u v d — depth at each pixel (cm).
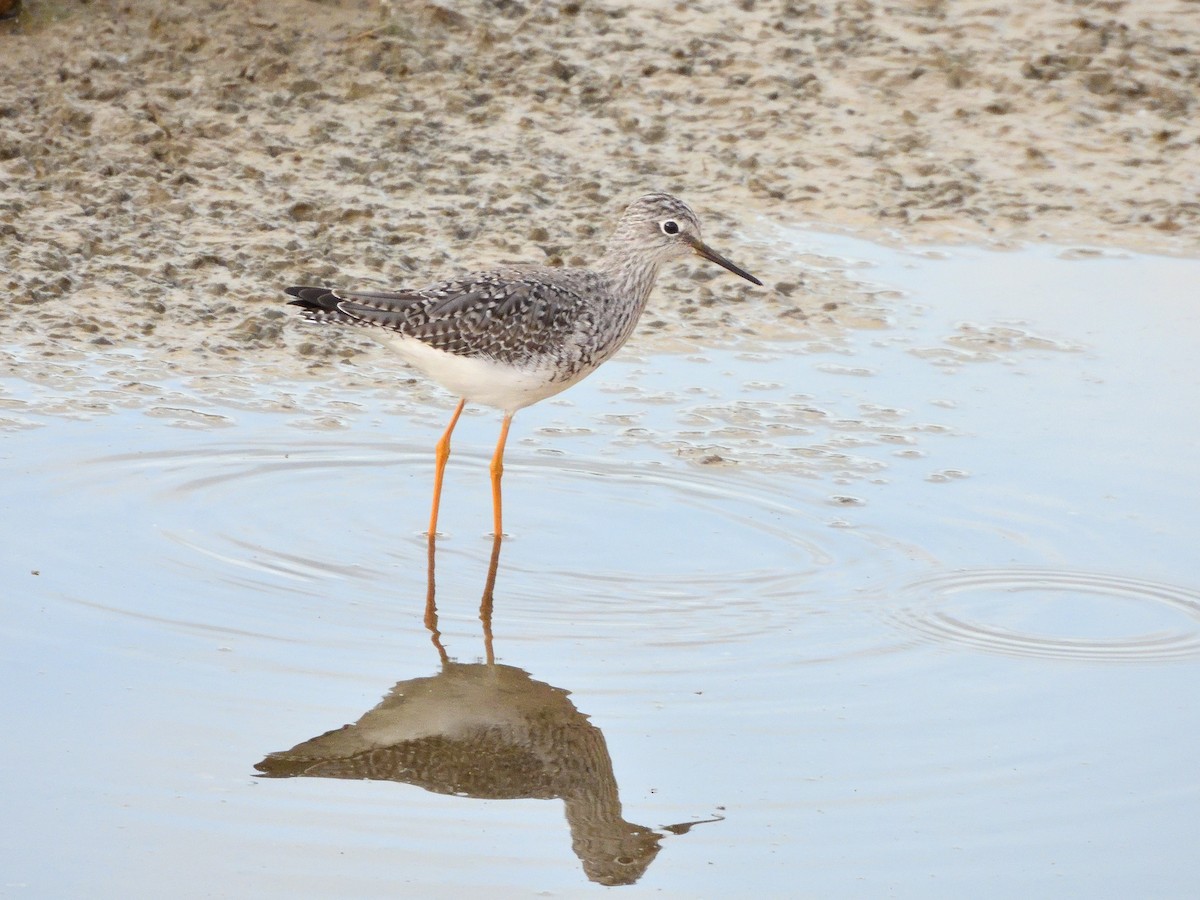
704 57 1923
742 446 1288
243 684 940
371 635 1006
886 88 1881
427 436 1304
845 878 784
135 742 876
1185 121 1833
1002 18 1997
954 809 838
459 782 863
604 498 1209
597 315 1195
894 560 1112
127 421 1278
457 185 1667
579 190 1675
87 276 1491
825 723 917
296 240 1556
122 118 1711
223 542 1112
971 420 1325
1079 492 1203
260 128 1728
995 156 1780
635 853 801
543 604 1052
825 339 1473
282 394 1352
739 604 1055
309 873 772
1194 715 928
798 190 1716
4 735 874
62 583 1040
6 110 1708
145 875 765
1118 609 1048
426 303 1143
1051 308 1518
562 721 919
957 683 960
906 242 1641
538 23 1955
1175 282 1561
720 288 1552
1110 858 800
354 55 1841
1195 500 1188
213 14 1869
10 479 1171
